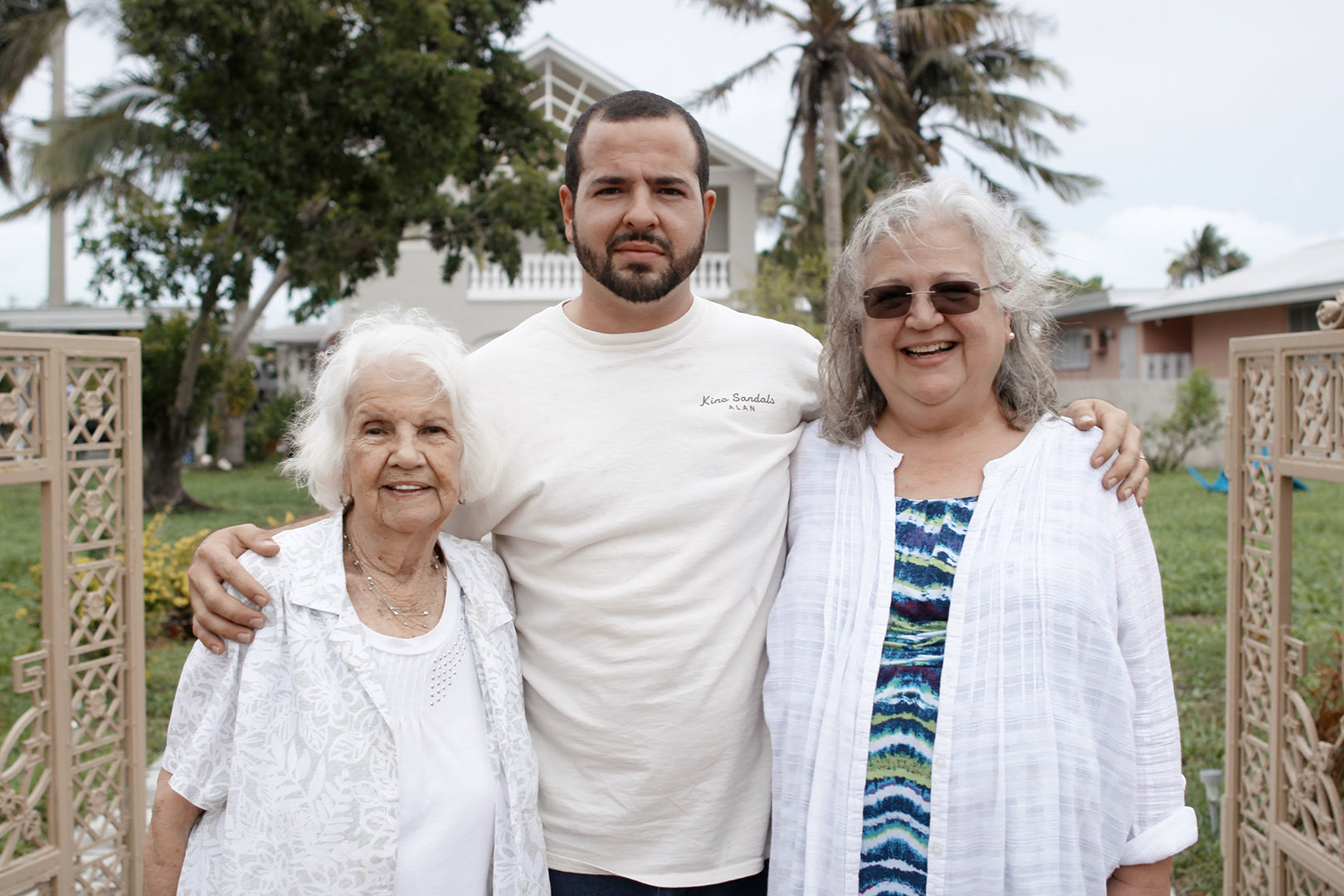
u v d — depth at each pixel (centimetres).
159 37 1124
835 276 218
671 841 212
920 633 192
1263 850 311
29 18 1906
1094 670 185
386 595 202
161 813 186
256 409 2347
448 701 199
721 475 219
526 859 200
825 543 210
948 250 194
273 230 1167
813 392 239
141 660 329
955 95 2055
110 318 2328
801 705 201
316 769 183
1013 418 209
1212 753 472
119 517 323
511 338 236
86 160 1550
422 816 188
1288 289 1565
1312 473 279
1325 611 702
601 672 213
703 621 211
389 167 1238
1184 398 1720
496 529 232
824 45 1723
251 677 186
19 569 895
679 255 217
